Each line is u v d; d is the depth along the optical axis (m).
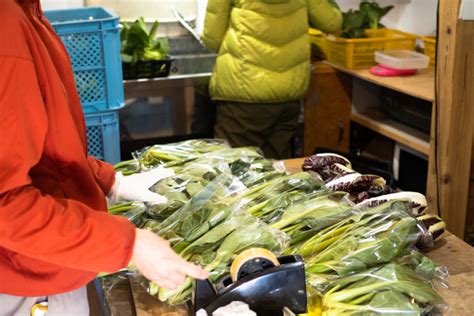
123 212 1.57
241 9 2.93
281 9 2.91
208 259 1.34
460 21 2.11
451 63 2.17
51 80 1.07
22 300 1.24
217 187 1.55
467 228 2.65
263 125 3.18
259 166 1.76
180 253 1.37
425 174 3.28
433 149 2.34
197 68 3.52
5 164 0.97
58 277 1.18
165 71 3.25
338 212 1.47
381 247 1.33
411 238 1.37
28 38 1.02
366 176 1.72
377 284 1.25
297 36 3.02
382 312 1.19
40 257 0.98
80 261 0.99
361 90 3.70
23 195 0.97
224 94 3.12
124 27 3.15
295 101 3.20
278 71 3.03
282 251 1.38
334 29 3.23
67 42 2.33
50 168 1.15
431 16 3.71
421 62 3.24
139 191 1.53
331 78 3.59
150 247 1.01
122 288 1.45
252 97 3.06
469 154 2.30
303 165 1.88
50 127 1.09
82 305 1.31
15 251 1.04
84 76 2.41
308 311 1.25
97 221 0.99
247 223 1.42
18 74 0.97
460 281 1.40
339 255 1.34
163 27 3.63
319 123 3.67
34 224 0.96
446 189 2.33
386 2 3.84
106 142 2.55
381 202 1.57
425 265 1.36
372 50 3.41
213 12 2.99
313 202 1.52
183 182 1.60
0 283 1.17
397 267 1.29
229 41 3.03
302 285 1.20
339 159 1.88
